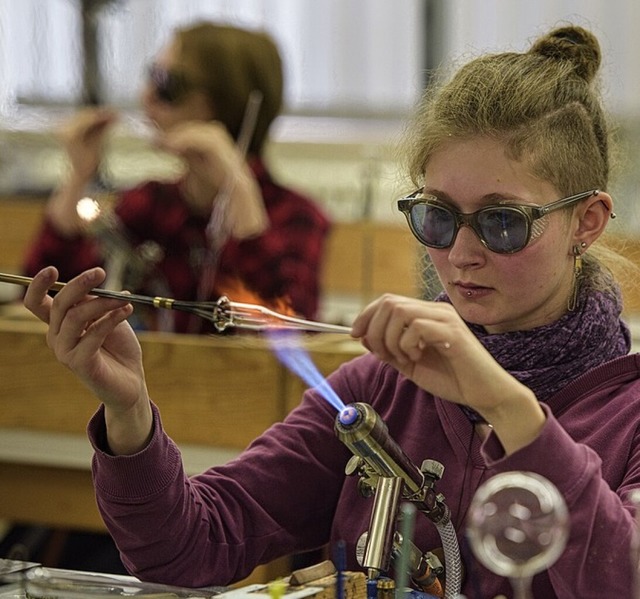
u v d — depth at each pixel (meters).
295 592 1.36
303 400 1.88
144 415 1.58
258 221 3.37
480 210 1.55
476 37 5.11
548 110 1.60
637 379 1.65
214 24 3.54
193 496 1.68
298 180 5.25
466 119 1.57
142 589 1.49
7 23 5.46
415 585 1.48
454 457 1.67
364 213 4.89
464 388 1.31
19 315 3.14
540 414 1.31
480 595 1.51
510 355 1.64
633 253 2.14
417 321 1.30
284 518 1.78
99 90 5.35
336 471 1.81
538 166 1.56
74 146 3.88
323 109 5.34
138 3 5.31
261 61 3.53
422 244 1.68
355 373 1.84
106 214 3.45
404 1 5.21
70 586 1.48
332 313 4.49
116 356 1.57
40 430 2.77
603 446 1.58
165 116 3.54
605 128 1.71
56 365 2.73
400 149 1.90
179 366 2.65
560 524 1.10
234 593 1.38
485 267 1.56
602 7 4.87
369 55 5.28
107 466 1.58
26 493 2.91
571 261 1.66
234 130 3.55
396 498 1.42
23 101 5.44
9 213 4.84
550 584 1.50
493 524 1.10
